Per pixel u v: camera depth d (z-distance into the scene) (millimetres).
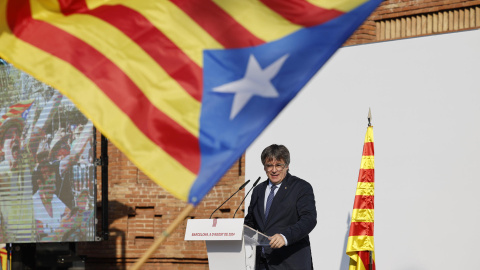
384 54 11781
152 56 4828
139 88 4816
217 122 4695
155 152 4691
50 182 12906
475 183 10930
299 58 4684
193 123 4699
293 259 8617
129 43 4879
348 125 12039
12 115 13203
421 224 11297
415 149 11430
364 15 4656
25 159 13086
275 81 4691
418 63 11492
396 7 13789
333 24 4676
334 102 12180
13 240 13156
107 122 4801
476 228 10891
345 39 4656
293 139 12508
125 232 14977
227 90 4723
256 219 8977
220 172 4621
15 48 5035
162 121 4727
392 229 11523
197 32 4801
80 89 4887
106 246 15102
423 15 13578
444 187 11148
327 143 12203
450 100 11203
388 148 11664
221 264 8547
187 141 4688
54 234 12852
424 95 11414
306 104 12422
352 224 10367
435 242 11172
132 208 14953
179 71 4773
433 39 11367
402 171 11516
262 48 4719
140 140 4746
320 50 4680
